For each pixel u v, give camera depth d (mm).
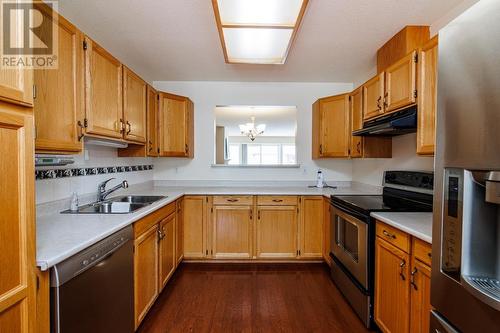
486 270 902
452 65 953
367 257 1898
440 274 1035
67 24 1408
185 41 2338
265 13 1539
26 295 922
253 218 3018
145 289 1902
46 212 1732
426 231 1365
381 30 2117
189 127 3312
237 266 2994
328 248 2840
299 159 3582
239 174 3588
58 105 1356
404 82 1873
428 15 1907
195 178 3572
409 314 1479
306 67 2961
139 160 3174
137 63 2861
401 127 1832
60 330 1062
